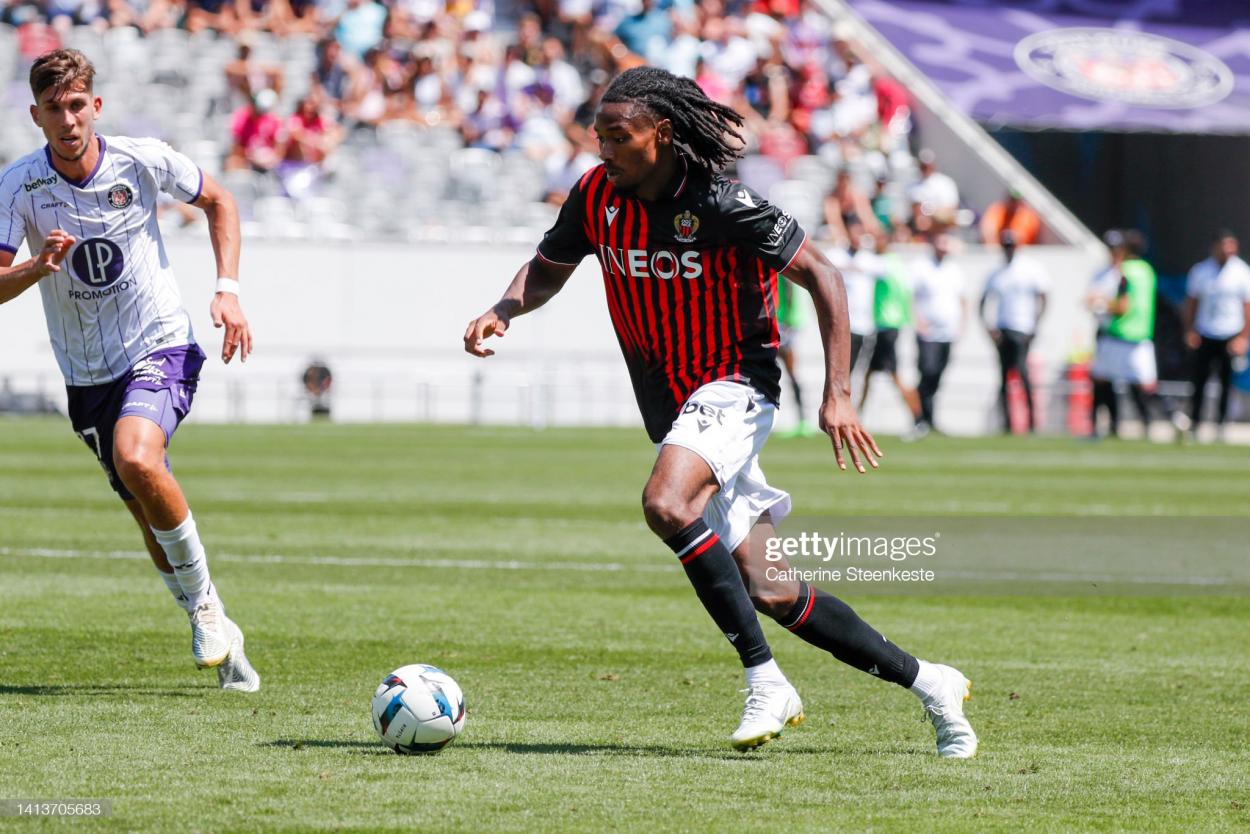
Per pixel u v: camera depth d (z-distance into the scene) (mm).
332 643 24266
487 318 18453
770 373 17859
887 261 79438
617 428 85875
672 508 16766
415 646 24141
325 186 95250
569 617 27328
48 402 87688
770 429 17938
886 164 103688
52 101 19422
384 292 91375
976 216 102812
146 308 20828
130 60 96625
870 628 17656
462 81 100875
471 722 18906
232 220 21125
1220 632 27516
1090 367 88625
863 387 81062
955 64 109812
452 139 98812
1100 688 22156
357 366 91250
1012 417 93312
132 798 14805
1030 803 15508
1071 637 26750
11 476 52125
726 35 105188
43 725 18094
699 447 17047
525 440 74125
